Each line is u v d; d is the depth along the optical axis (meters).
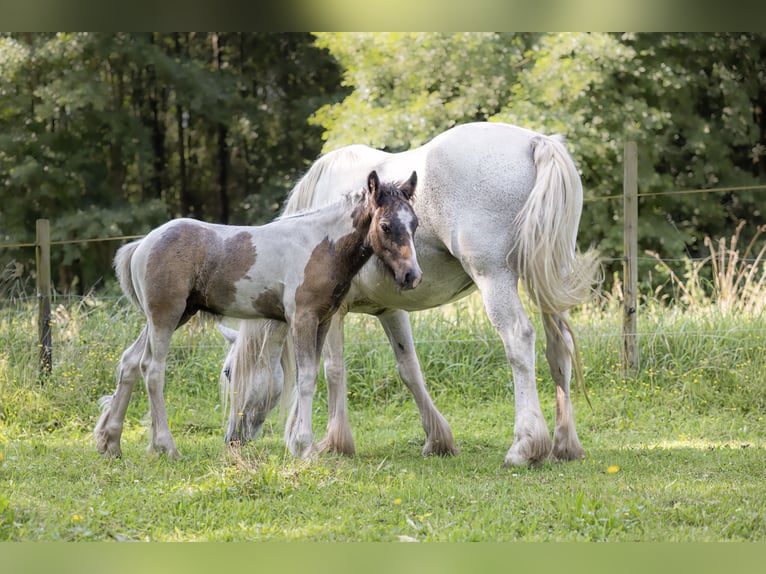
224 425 9.06
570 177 6.45
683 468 6.64
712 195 19.50
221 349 10.77
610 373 9.99
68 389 9.70
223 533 4.98
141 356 7.27
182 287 6.99
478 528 4.95
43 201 22.52
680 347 10.17
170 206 26.48
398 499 5.49
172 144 26.77
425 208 6.82
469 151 6.64
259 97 25.20
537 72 17.17
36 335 10.55
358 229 6.64
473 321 11.12
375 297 7.30
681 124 18.97
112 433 7.28
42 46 21.03
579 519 5.06
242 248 7.02
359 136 17.78
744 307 10.96
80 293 22.86
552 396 9.98
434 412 7.73
